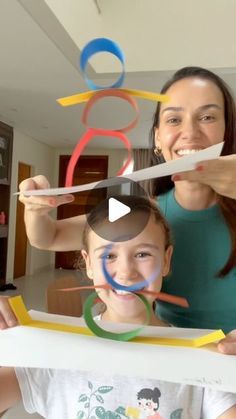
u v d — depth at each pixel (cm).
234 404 60
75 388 68
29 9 214
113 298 65
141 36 286
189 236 78
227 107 77
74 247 87
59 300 147
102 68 280
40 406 70
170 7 283
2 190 498
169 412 64
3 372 71
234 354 50
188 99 72
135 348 52
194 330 59
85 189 51
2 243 494
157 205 76
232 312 75
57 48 261
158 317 82
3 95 370
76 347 52
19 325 59
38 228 77
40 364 50
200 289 77
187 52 281
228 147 78
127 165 51
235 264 75
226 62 276
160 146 83
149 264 65
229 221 75
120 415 65
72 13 243
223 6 276
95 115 407
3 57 279
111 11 289
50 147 651
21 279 544
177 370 48
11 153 498
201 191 76
